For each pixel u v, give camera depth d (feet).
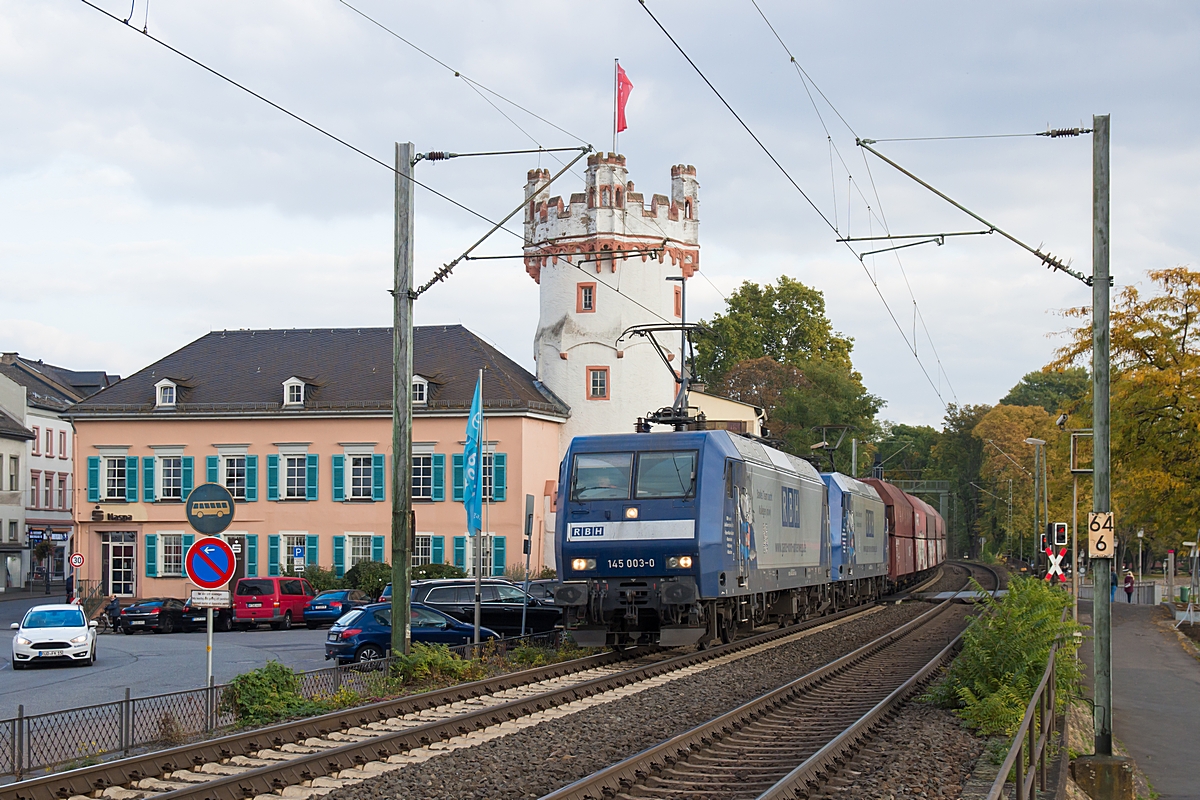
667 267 189.57
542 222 191.21
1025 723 32.81
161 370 189.88
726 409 213.46
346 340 191.01
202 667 90.63
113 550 183.42
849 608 136.26
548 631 98.94
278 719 53.83
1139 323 115.44
